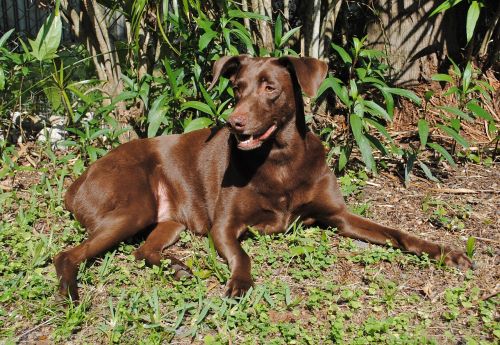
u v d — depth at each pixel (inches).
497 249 105.3
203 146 112.4
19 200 115.1
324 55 134.0
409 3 136.3
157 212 112.4
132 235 107.0
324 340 90.5
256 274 100.5
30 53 124.9
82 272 99.7
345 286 98.4
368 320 91.6
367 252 103.6
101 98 125.1
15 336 92.0
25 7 189.6
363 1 139.1
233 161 108.0
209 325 92.7
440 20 136.6
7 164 120.5
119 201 106.9
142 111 130.3
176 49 126.4
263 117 103.8
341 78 142.4
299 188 107.8
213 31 119.1
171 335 91.3
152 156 113.0
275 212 108.2
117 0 126.2
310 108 131.0
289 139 106.2
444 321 93.3
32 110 134.7
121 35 152.3
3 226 108.5
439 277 100.0
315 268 100.2
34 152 129.0
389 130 136.1
